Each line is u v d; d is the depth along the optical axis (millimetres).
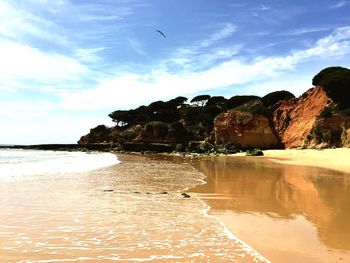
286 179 22141
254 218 11312
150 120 110188
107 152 85688
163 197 15344
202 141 79375
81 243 8625
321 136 58406
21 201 14109
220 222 10797
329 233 9492
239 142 72000
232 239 8953
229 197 15383
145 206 13336
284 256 7668
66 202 14016
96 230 9867
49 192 16484
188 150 72625
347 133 54875
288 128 72500
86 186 18688
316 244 8516
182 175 24969
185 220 11086
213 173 26516
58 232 9617
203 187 18594
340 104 60094
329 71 74250
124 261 7359
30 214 11805
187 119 101438
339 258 7566
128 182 20641
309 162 38969
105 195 15789
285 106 77812
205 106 109188
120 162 41906
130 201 14367
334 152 47812
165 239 8992
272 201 14359
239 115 73562
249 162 41125
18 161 43250
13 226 10188
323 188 18000
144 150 81688
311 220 10984
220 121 75062
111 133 111625
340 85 61375
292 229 9898
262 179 22234
